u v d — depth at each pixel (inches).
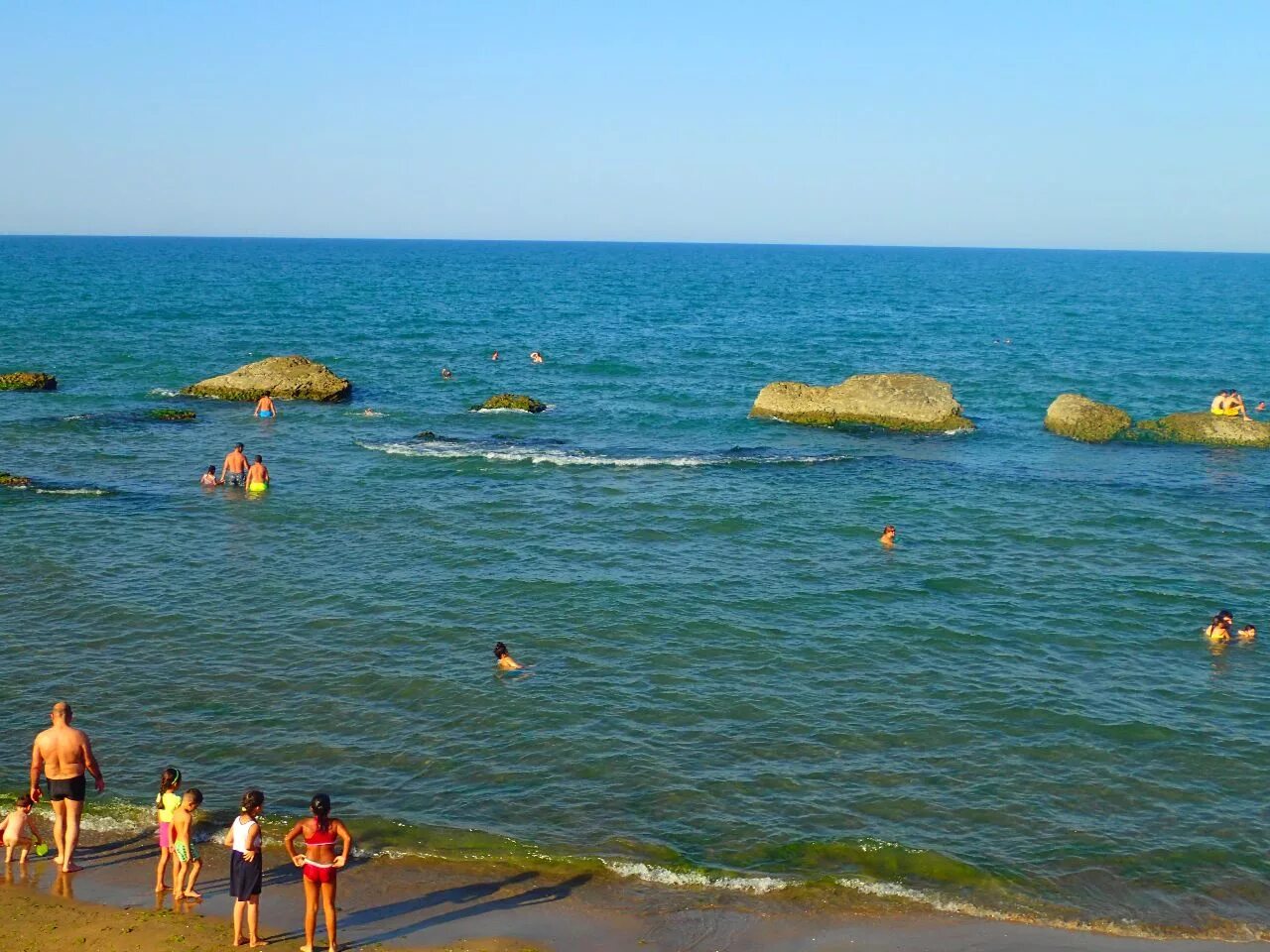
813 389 1849.2
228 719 725.9
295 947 500.7
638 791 645.9
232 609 925.2
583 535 1157.1
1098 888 562.3
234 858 494.3
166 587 974.4
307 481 1366.9
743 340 3115.2
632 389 2164.1
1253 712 763.4
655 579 1017.5
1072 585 1021.8
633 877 565.3
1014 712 755.4
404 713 740.0
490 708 748.6
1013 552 1120.2
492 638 872.3
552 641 868.0
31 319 3075.8
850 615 935.0
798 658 841.5
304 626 890.7
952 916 537.3
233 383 1937.7
